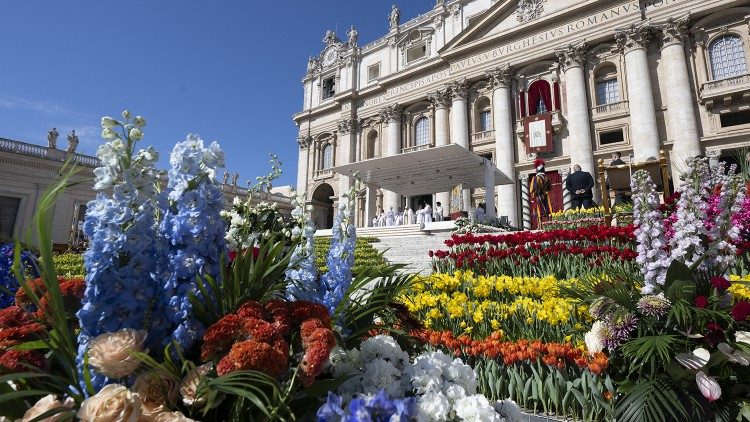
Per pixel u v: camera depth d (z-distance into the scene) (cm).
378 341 221
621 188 1237
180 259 183
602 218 1162
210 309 190
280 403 149
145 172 186
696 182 392
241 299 207
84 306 171
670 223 478
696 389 286
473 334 436
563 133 2653
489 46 3061
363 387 190
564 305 418
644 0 2461
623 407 283
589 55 2633
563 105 2681
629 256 607
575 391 312
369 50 4100
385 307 287
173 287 182
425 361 213
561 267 684
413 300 493
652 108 2311
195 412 162
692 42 2342
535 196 1677
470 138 3114
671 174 2241
